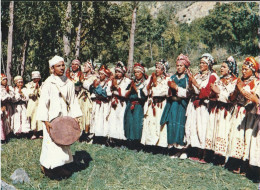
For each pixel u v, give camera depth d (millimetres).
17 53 16797
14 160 6590
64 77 5965
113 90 7414
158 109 6762
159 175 5664
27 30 15453
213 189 5098
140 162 6250
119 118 7363
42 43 15570
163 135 6668
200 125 6223
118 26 18203
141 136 7062
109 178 5664
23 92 8648
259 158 5246
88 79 7961
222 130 5953
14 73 16547
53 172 5871
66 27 14781
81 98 8008
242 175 5711
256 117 5348
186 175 5684
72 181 5621
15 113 8734
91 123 7875
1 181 5238
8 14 14930
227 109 5973
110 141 7547
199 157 6449
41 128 8523
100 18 17219
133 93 7105
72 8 15531
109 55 18359
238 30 26672
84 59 17781
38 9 14992
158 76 6812
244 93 5223
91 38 17812
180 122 6461
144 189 5230
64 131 5648
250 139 5430
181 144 6438
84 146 7469
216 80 6066
